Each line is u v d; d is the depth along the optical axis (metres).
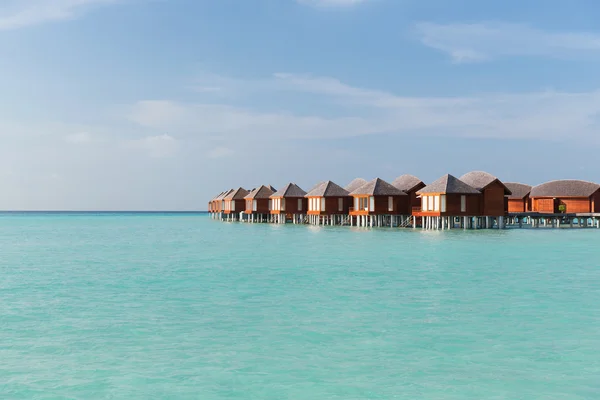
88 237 64.88
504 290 23.72
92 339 15.72
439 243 47.97
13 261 35.91
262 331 16.58
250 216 102.31
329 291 23.45
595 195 74.81
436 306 20.25
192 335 16.14
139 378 12.59
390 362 13.71
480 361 13.81
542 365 13.50
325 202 78.81
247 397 11.53
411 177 74.00
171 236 65.81
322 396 11.59
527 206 82.19
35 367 13.31
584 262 33.72
